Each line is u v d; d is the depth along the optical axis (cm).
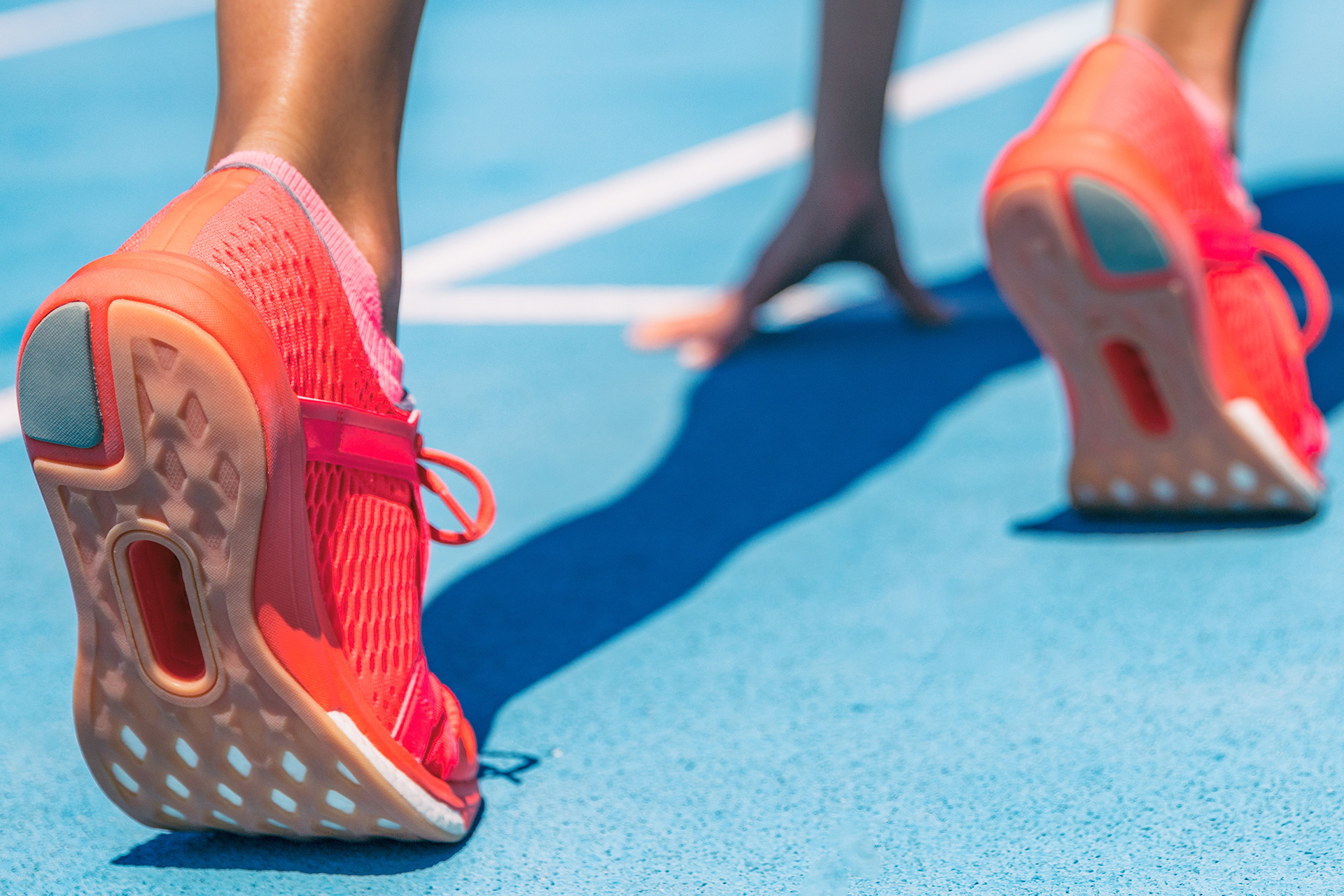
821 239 204
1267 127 320
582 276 254
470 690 115
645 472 167
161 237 81
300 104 92
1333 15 464
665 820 96
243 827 94
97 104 441
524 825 96
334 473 88
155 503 79
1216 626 119
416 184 328
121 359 76
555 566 140
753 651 120
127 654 85
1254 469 134
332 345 87
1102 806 94
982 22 489
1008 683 112
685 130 370
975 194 294
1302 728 102
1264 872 86
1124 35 130
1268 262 225
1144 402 138
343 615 88
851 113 199
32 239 290
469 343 221
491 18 571
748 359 210
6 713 116
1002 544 141
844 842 92
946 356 205
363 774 86
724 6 573
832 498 156
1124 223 120
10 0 690
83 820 100
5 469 182
